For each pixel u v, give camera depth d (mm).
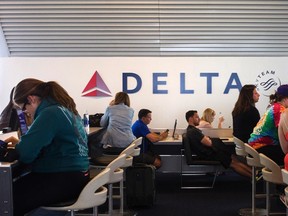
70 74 5727
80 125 2086
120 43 5617
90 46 5641
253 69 5730
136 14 5297
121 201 3604
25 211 1858
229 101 5730
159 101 5738
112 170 2301
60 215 3590
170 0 5125
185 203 4078
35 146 1814
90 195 1876
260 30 5512
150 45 5637
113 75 5727
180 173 5426
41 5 5195
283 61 5742
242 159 4703
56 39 5578
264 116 3287
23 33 5512
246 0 5168
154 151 5234
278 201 4008
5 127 2809
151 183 3889
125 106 4125
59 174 1912
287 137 2582
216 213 3686
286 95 3145
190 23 5422
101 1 5145
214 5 5219
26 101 1995
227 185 4973
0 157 1819
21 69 5727
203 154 4629
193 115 4855
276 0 5176
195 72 5723
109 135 3992
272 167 2527
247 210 3699
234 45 5648
